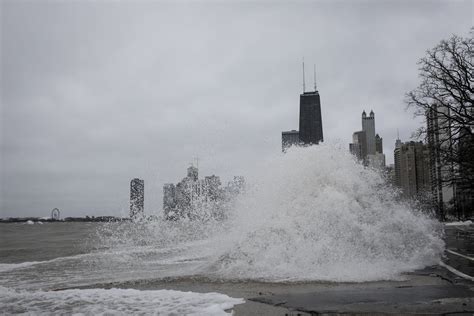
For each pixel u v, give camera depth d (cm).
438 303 712
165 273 1206
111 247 2297
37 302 791
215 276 1067
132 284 1005
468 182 3195
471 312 647
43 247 2530
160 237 2241
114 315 681
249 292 859
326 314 649
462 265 1232
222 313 667
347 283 946
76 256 1839
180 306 732
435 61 2944
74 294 862
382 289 861
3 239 3884
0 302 794
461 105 2870
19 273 1349
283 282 971
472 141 2919
